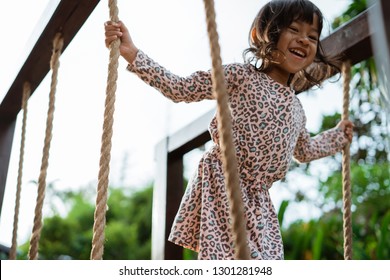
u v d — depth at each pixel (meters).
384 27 0.75
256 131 1.46
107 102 1.24
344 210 1.75
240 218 0.75
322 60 1.79
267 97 1.49
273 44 1.53
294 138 1.55
